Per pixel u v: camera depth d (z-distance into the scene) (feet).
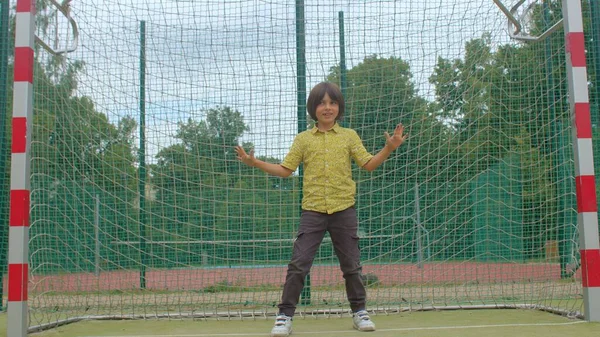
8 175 15.29
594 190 10.04
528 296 14.14
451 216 16.31
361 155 10.19
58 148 13.73
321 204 9.93
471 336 8.98
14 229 8.94
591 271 10.02
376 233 15.71
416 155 15.33
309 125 14.44
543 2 14.42
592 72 16.34
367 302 13.58
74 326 11.06
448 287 15.21
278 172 10.13
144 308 12.62
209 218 15.76
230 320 11.91
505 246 16.57
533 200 15.02
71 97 13.85
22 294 8.90
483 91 14.78
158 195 15.05
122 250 16.14
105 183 15.60
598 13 16.34
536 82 14.52
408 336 9.09
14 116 9.12
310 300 14.11
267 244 14.79
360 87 14.94
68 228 15.67
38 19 12.77
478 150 15.28
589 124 10.16
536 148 14.70
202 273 14.70
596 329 9.40
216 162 14.78
